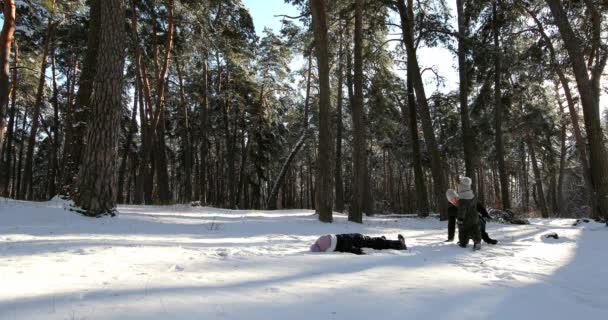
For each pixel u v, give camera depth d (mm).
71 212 10898
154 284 4293
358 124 16062
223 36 28250
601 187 16547
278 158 47000
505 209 20750
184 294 3914
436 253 7996
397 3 19891
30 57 29969
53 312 3215
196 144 44812
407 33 19812
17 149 52562
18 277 4363
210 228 11102
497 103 21703
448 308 3887
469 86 23828
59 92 36094
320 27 14781
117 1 11539
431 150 19062
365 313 3594
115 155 11633
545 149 36938
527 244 9852
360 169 15844
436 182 18812
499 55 19719
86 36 24156
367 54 20656
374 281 4965
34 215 10336
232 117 41219
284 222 13734
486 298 4348
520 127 32750
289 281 4766
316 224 13500
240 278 4809
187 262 5734
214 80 39312
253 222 13312
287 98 42844
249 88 39719
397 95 27141
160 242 8016
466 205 8922
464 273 5852
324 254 7199
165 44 27219
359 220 15586
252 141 43469
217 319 3209
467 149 20016
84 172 11281
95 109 11359
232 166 36938
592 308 4238
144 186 24594
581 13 21750
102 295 3770
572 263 7027
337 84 31172
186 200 30047
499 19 22328
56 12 20547
